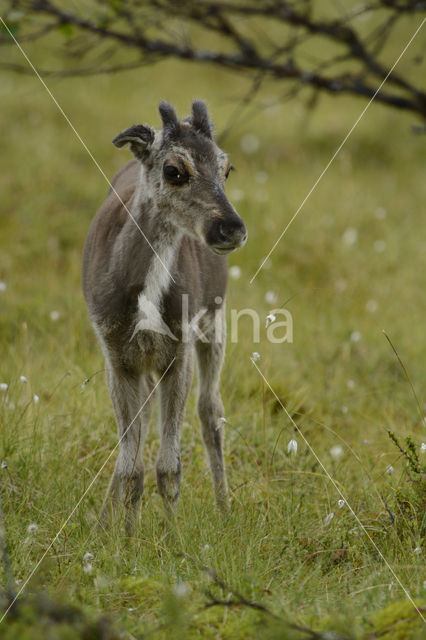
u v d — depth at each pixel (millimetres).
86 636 10266
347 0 52469
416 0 22906
